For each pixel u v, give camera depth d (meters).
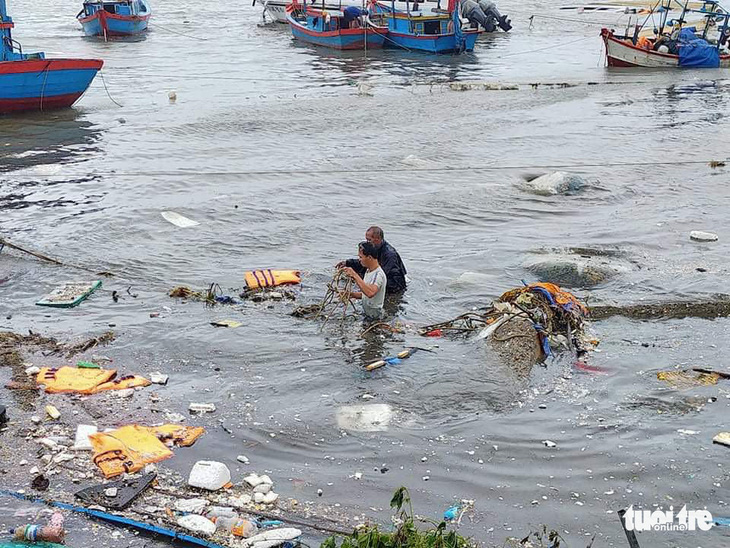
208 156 20.14
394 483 7.26
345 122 24.61
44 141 21.88
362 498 7.02
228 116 25.25
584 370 9.46
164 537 6.37
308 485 7.19
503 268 12.73
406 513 6.79
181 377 9.16
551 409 8.59
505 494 7.13
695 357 9.82
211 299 11.30
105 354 9.67
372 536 5.70
